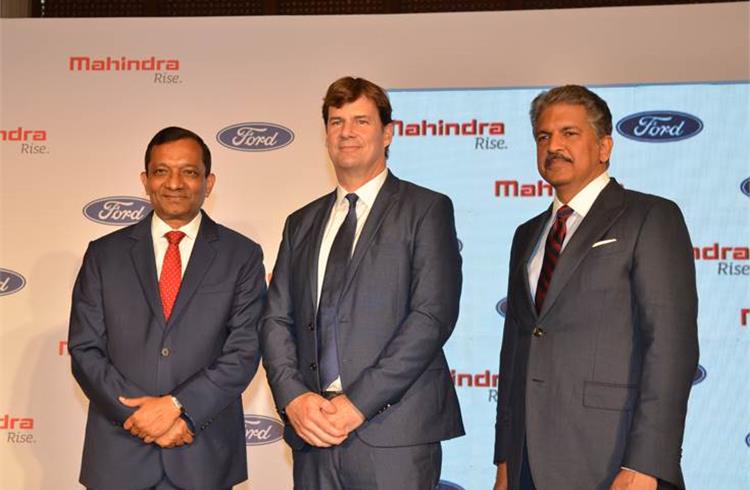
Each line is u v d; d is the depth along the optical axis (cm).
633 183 380
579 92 250
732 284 375
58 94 397
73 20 398
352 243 256
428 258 251
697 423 373
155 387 280
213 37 395
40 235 393
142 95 396
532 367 238
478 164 387
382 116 264
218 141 393
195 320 287
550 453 231
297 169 391
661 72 381
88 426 288
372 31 391
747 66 378
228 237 304
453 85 388
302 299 259
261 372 389
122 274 291
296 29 393
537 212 384
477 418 382
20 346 390
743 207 376
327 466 246
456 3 472
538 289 247
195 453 279
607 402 228
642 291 228
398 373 239
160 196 295
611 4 462
